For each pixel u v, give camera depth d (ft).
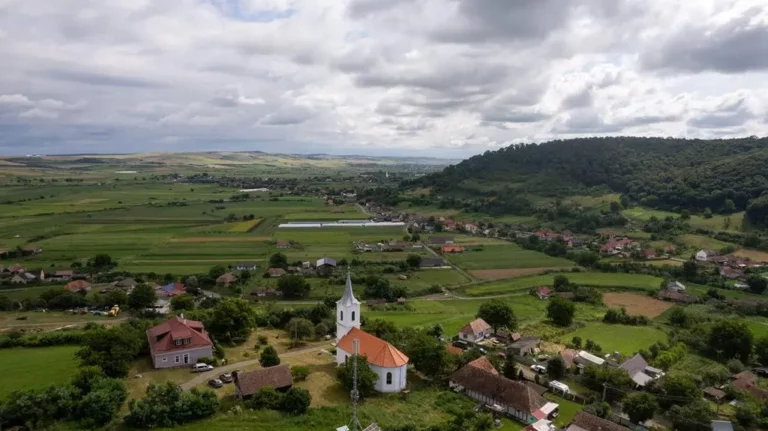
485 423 260.01
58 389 258.16
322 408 273.13
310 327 392.47
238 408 265.54
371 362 306.55
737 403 313.94
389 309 531.91
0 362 329.72
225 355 350.43
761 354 393.91
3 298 494.59
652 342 435.12
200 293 570.87
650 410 282.97
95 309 495.82
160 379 306.14
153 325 382.83
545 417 282.77
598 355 389.19
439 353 323.57
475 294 606.96
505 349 399.44
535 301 575.79
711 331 410.31
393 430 252.01
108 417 252.21
